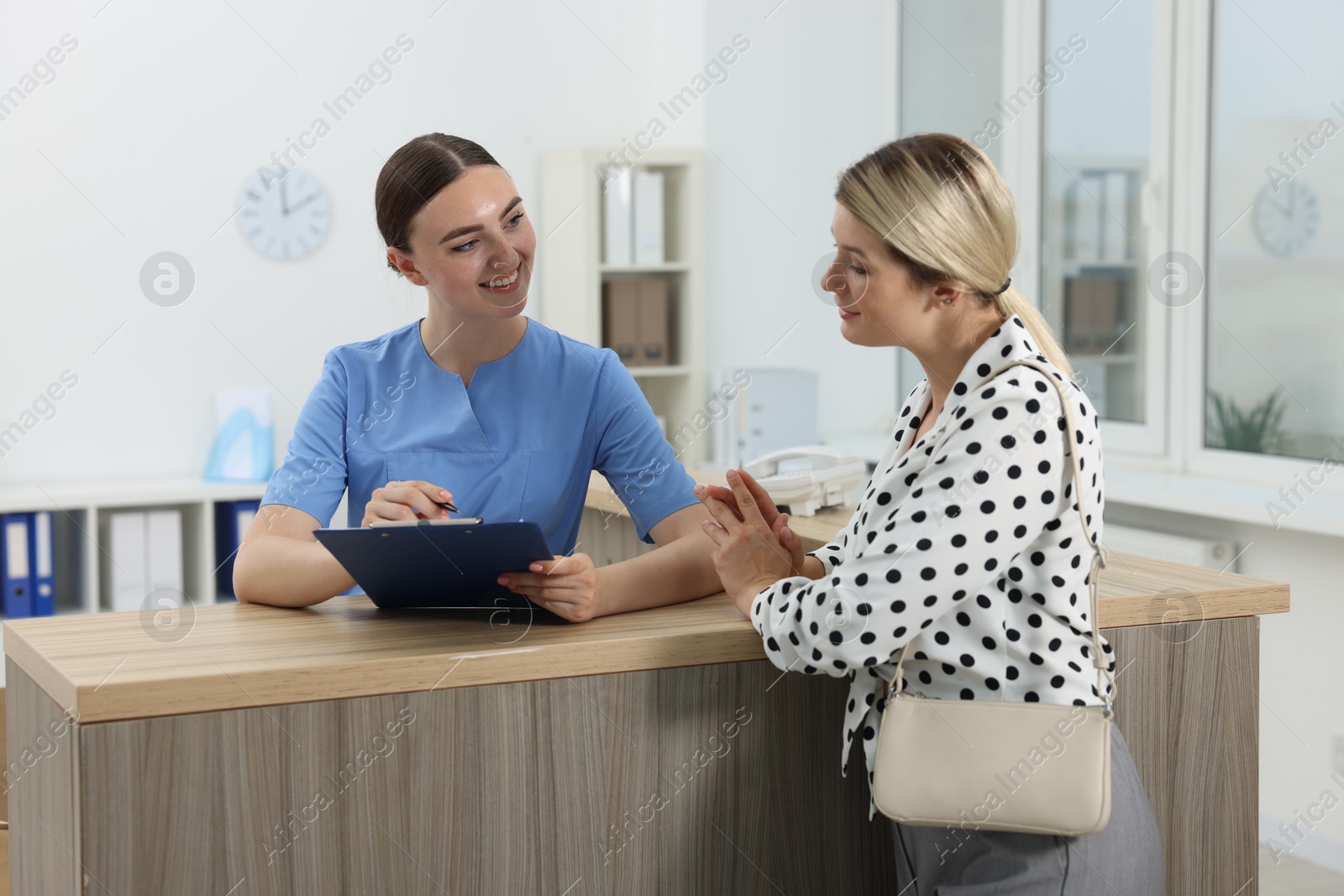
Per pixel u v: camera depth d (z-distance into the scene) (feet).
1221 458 10.66
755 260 14.69
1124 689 4.76
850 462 7.11
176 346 12.73
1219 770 4.99
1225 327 10.62
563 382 5.34
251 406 12.68
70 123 12.18
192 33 12.57
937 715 3.75
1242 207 10.36
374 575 4.33
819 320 15.06
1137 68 11.46
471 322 5.13
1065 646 3.74
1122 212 11.73
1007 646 3.73
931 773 3.73
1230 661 4.97
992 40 13.34
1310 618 9.14
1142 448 11.55
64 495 11.53
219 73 12.72
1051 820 3.65
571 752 4.15
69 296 12.30
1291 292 9.87
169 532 12.05
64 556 12.18
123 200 12.43
